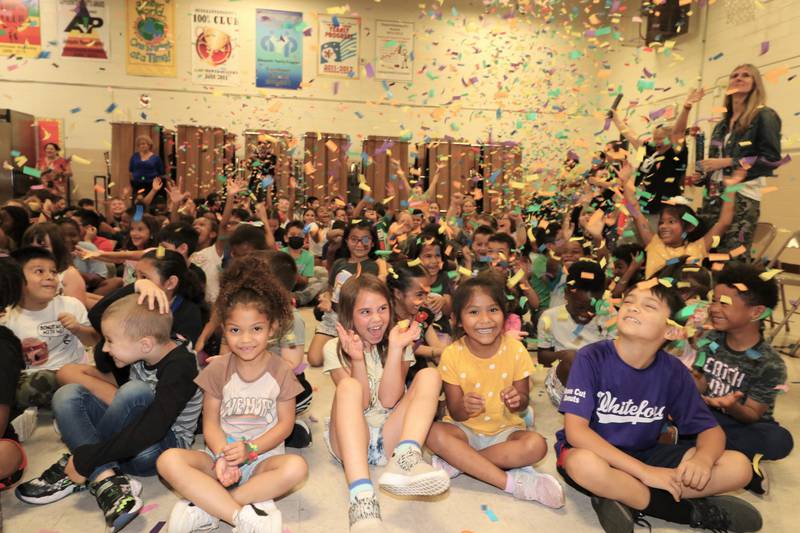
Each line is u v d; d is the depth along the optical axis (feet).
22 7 28.76
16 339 5.81
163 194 28.12
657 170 13.35
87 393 6.01
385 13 31.94
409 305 8.12
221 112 31.09
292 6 31.22
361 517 4.76
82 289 9.11
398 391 6.11
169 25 30.27
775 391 6.26
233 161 30.73
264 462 5.44
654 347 5.49
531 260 12.99
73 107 29.73
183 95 30.73
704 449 5.30
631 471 5.20
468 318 5.99
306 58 31.58
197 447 6.79
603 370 5.66
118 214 21.13
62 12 29.19
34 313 7.63
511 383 6.31
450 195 31.27
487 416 6.30
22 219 11.85
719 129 11.56
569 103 32.81
